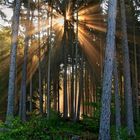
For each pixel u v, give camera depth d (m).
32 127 13.95
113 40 16.69
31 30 31.88
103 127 15.91
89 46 37.50
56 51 37.47
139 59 36.44
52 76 38.66
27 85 38.88
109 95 16.22
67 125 27.56
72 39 36.84
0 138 13.25
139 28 34.31
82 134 22.41
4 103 37.75
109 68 16.41
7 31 35.78
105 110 16.06
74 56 38.19
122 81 39.16
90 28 36.12
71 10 34.09
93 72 39.56
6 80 38.00
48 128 15.08
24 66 28.31
